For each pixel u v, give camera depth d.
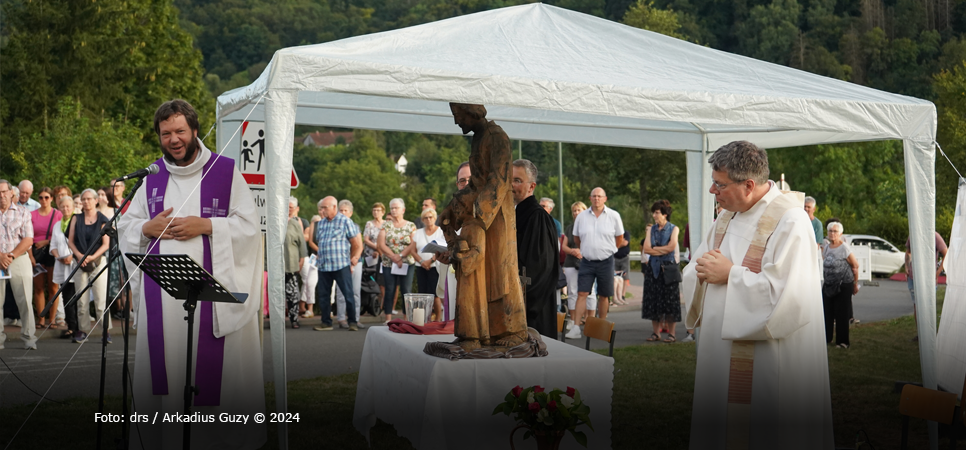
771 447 3.82
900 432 6.02
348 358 9.32
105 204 10.35
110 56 34.53
